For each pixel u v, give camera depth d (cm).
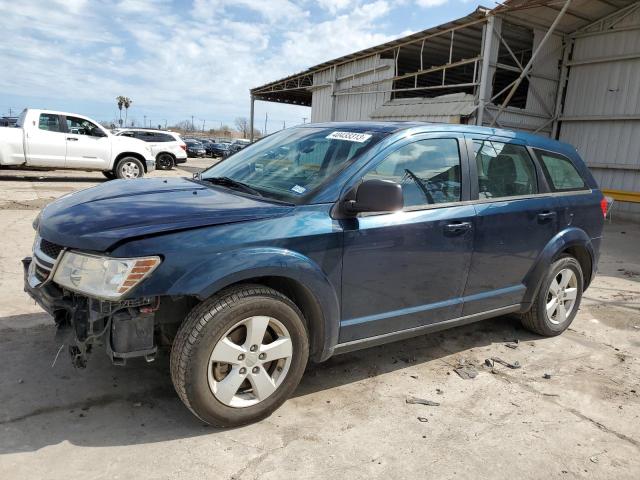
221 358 271
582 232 454
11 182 1380
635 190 1352
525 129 1459
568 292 461
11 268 552
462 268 367
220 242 265
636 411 336
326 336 309
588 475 268
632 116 1332
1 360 344
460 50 1638
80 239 258
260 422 296
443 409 324
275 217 286
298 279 287
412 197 339
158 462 254
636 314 540
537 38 1411
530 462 275
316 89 2184
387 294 332
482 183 381
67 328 278
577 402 344
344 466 262
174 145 2208
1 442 260
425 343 430
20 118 1350
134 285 248
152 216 273
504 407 331
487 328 475
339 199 307
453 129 375
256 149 405
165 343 297
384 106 1714
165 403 308
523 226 401
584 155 1458
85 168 1398
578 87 1456
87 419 286
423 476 258
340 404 322
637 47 1317
